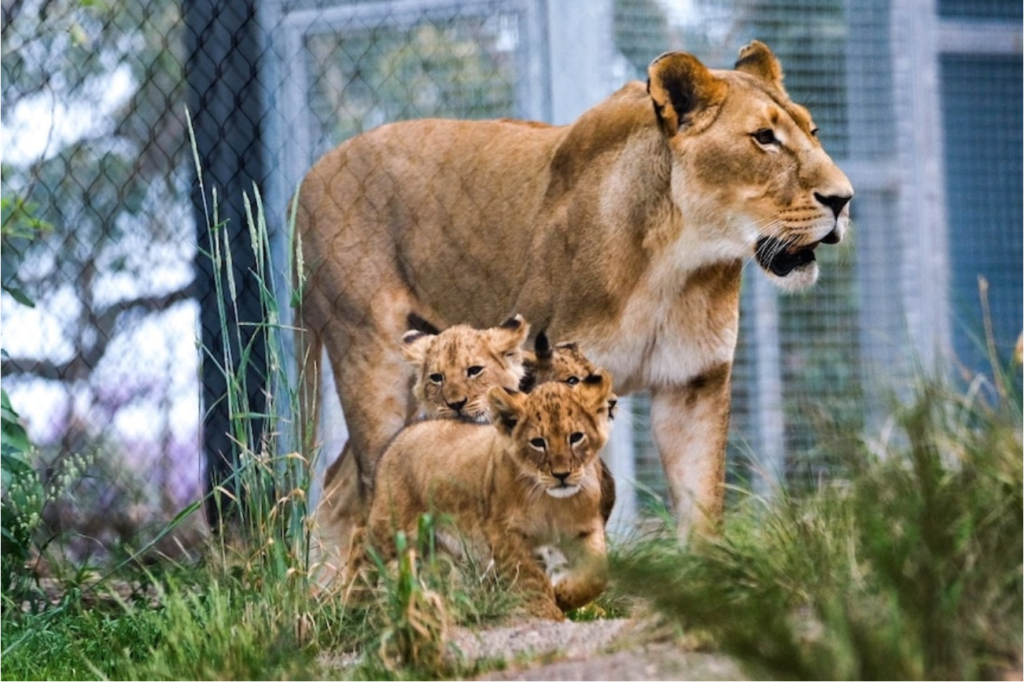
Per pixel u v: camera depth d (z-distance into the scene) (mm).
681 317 9969
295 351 11875
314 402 9844
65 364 16891
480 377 9703
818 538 7625
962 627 6586
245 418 9602
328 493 10875
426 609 7559
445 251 11031
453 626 8070
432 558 8227
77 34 12922
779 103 9828
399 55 13898
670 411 10203
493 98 13648
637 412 12414
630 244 9914
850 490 7750
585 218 10055
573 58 13375
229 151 13258
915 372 10016
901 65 15352
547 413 8422
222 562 9398
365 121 13914
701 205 9820
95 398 17297
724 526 9242
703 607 6848
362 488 11312
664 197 9844
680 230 9852
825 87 15117
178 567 10445
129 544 11375
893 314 15133
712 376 10094
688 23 14156
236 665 7777
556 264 10188
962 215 16234
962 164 16250
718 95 9805
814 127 9984
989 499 7227
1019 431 8031
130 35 17141
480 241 10812
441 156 11188
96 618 9648
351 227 11547
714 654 7016
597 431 8516
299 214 11836
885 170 15305
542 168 10539
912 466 7465
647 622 7559
